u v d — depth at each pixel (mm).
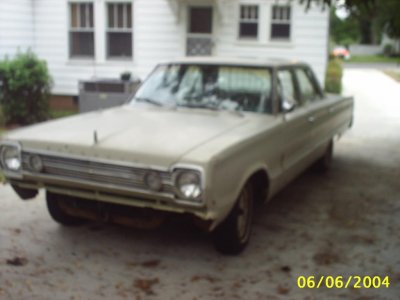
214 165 3654
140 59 13125
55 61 13508
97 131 4328
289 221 5344
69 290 3797
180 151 3770
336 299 3736
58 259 4332
